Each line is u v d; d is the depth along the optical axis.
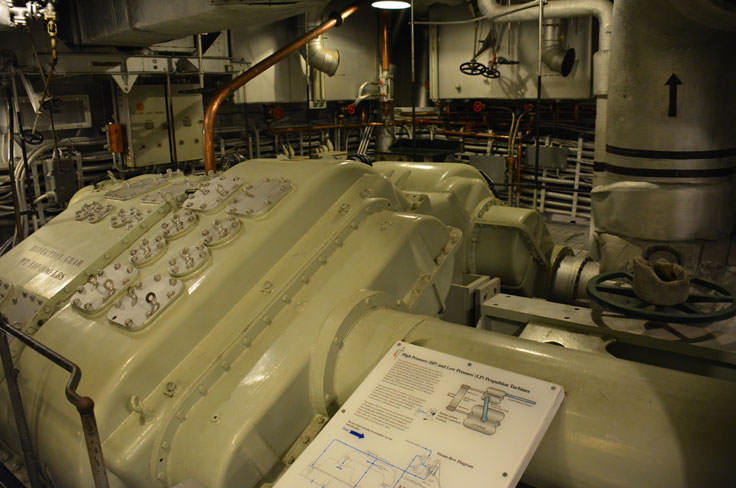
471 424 1.68
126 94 5.76
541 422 1.64
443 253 2.91
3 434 2.61
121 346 2.14
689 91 2.77
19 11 3.93
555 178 7.84
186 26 3.98
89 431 1.60
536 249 4.14
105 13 4.41
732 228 3.09
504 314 3.20
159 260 2.52
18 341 2.51
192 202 2.81
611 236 3.17
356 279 2.43
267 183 2.70
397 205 3.00
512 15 6.34
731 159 2.90
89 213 3.24
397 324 2.22
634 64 2.87
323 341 2.17
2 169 5.45
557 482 1.72
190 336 2.20
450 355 1.96
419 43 9.24
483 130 8.73
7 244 5.49
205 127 4.68
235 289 2.34
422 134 9.45
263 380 2.09
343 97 8.52
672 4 2.48
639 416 1.64
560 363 1.87
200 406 2.09
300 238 2.58
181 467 2.00
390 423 1.76
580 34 7.05
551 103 7.91
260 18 3.74
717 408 1.59
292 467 1.71
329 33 8.06
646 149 2.91
